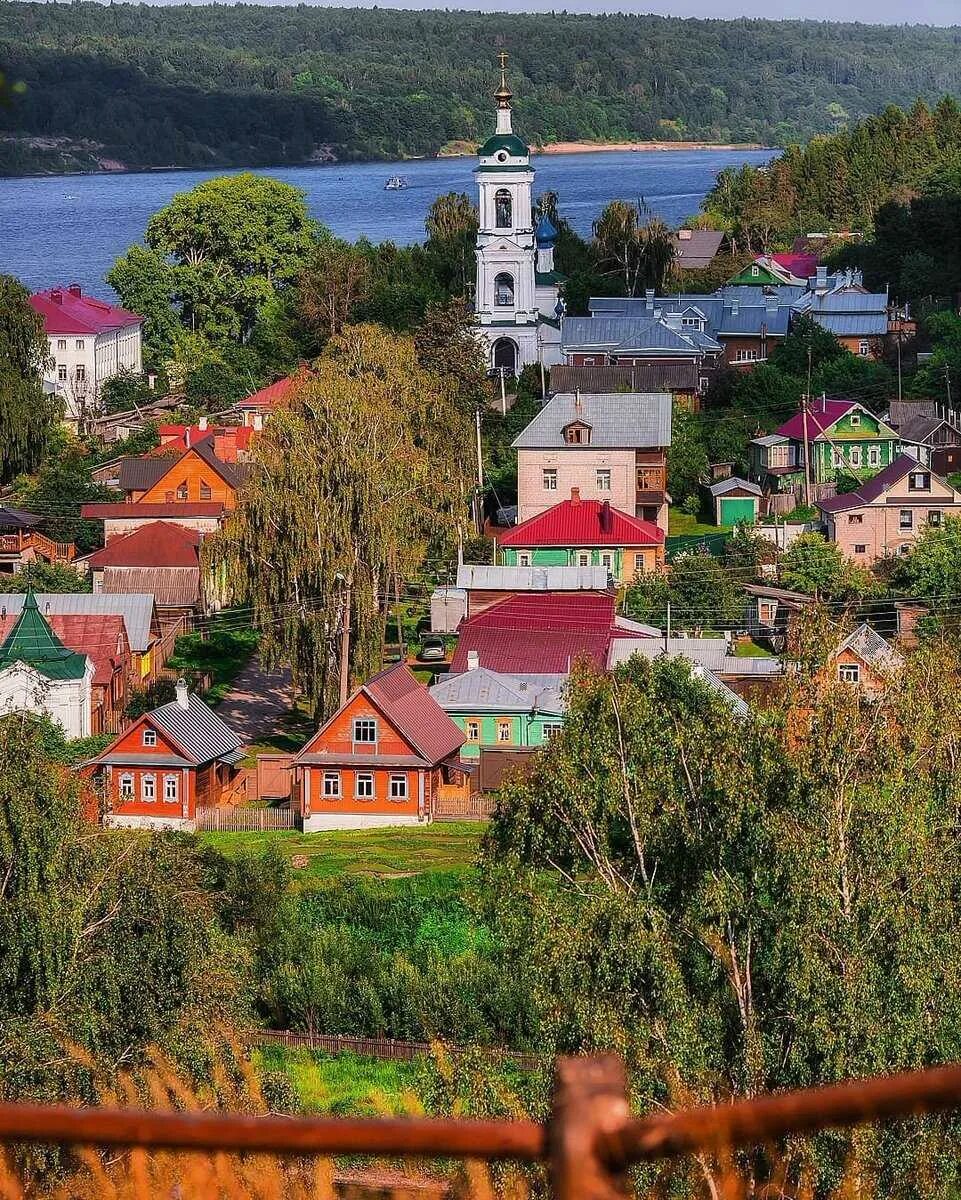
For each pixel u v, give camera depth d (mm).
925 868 88562
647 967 86188
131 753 188500
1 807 91938
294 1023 127562
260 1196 30703
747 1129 8453
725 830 93688
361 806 184750
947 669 106688
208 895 109625
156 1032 89000
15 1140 9117
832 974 81062
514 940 110375
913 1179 63156
